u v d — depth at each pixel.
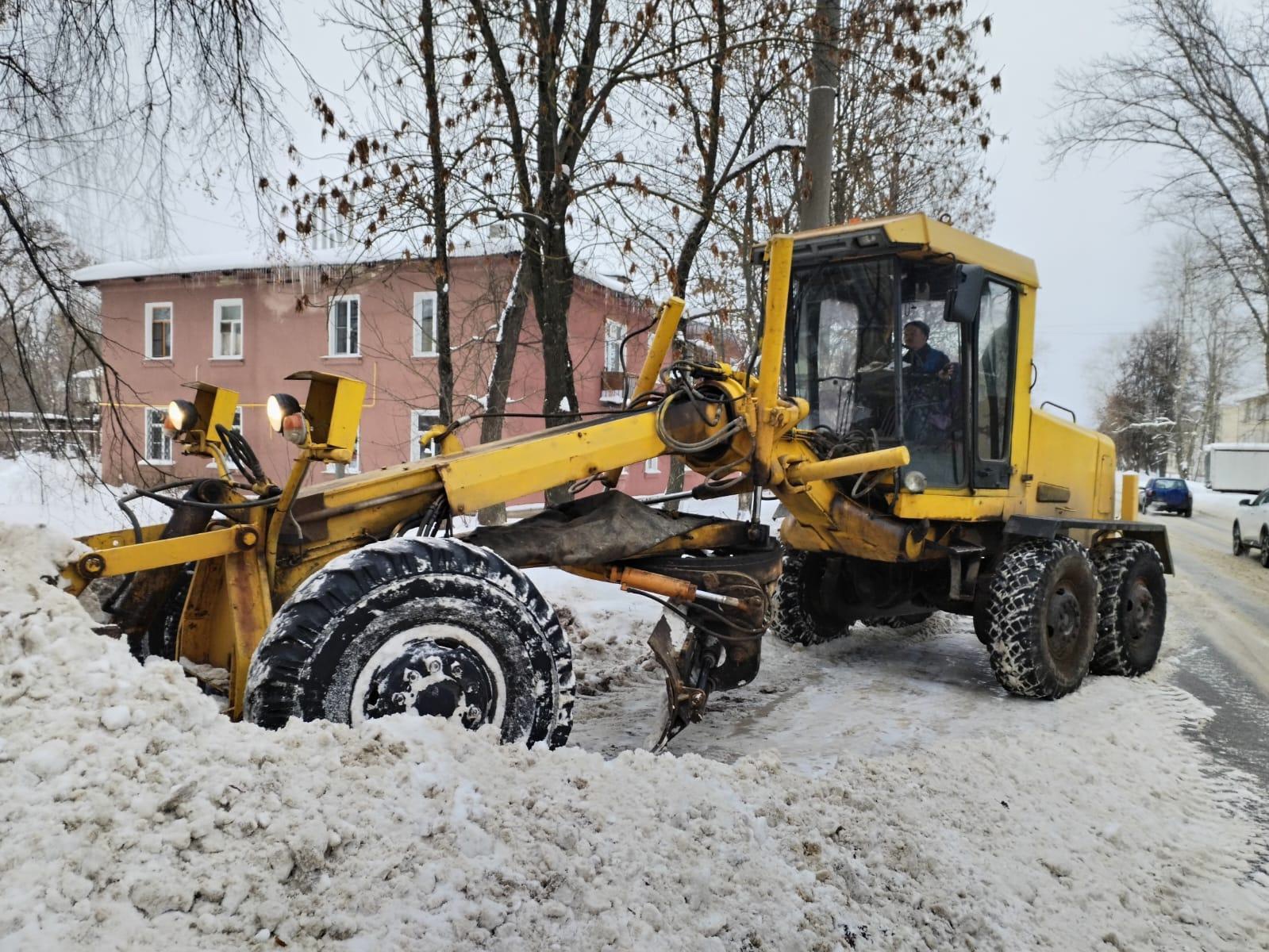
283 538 3.32
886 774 3.58
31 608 2.55
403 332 19.17
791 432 4.92
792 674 6.04
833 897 2.67
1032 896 3.01
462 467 3.63
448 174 8.74
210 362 21.25
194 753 2.24
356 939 1.95
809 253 5.58
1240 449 38.88
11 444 6.26
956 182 16.12
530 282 9.70
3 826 1.87
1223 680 6.61
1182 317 49.66
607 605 7.40
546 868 2.33
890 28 8.66
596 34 8.67
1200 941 2.94
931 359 5.65
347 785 2.34
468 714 3.06
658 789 2.84
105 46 5.43
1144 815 3.84
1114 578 6.41
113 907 1.80
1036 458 6.42
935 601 6.29
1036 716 5.14
